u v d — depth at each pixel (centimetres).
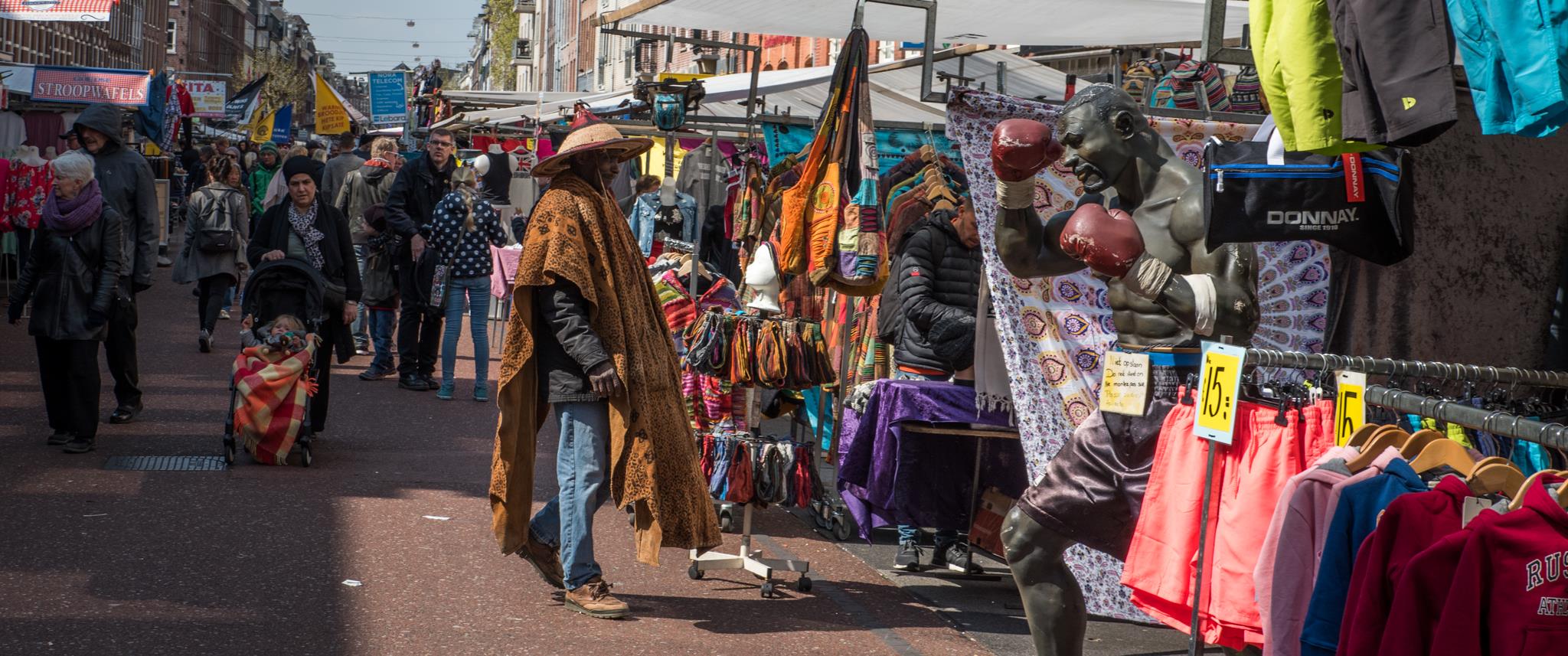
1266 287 579
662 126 880
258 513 672
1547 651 284
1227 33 837
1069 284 559
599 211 535
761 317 625
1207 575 395
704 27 973
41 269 794
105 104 911
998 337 609
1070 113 441
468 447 889
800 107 1251
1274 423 388
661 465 539
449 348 1072
